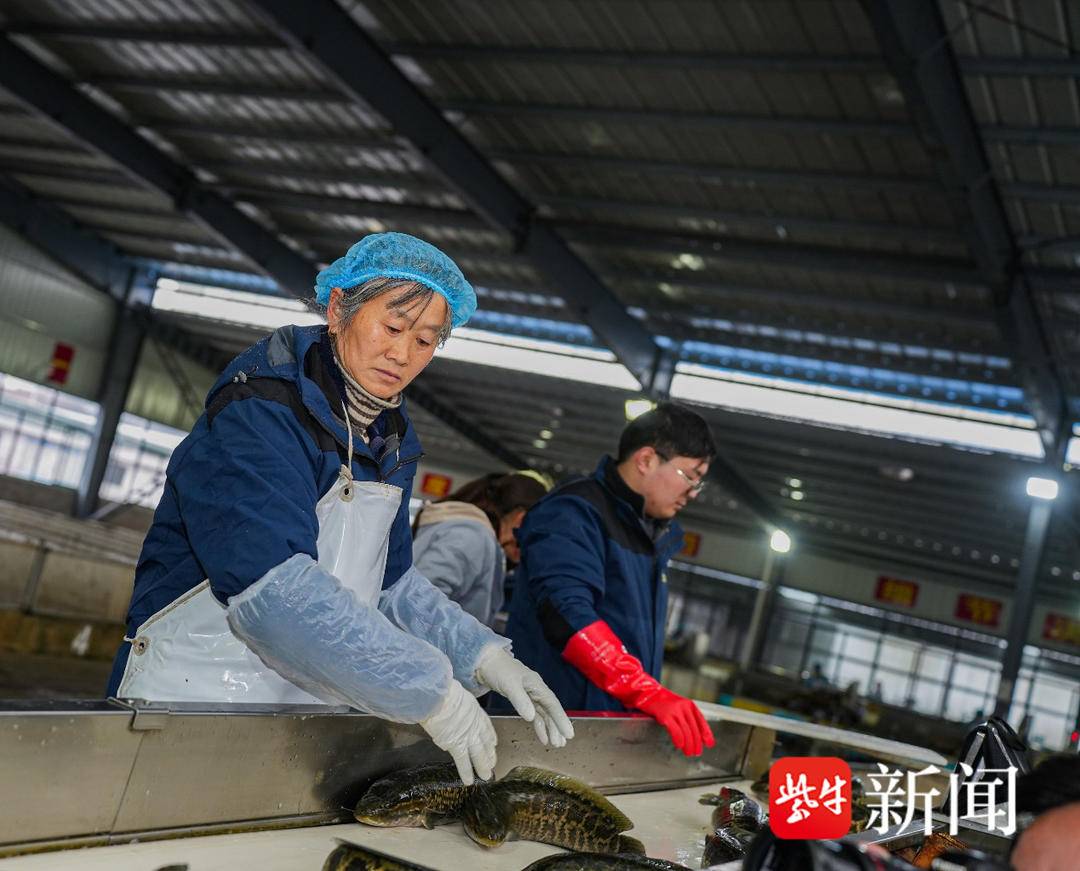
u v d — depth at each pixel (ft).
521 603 8.17
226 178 47.16
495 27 29.50
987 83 25.58
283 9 28.50
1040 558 46.37
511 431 72.08
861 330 42.14
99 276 67.36
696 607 81.71
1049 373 39.91
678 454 8.05
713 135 31.45
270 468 4.60
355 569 5.16
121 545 43.04
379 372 5.08
